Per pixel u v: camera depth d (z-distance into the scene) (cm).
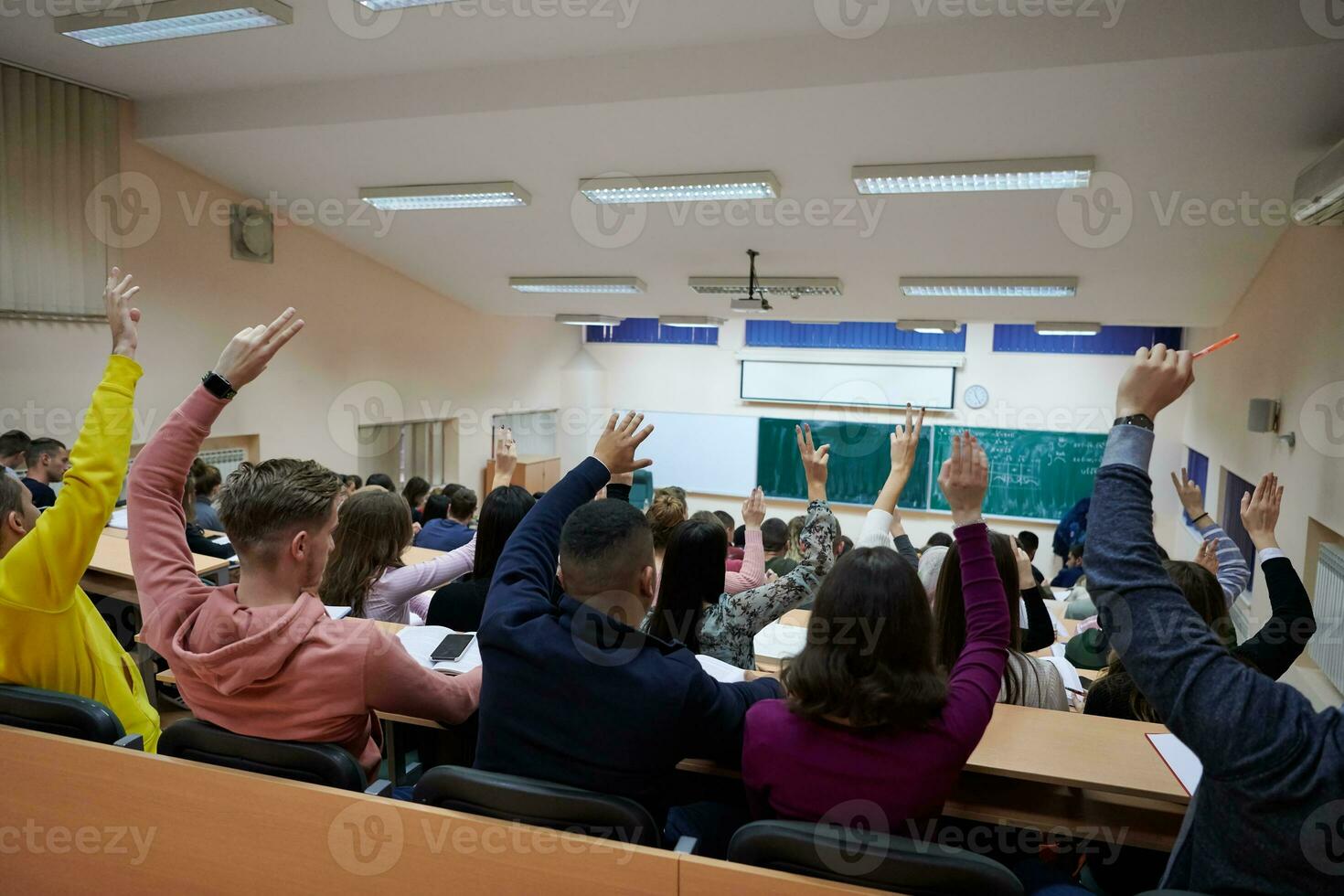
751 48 376
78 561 138
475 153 484
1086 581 89
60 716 134
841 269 642
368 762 135
